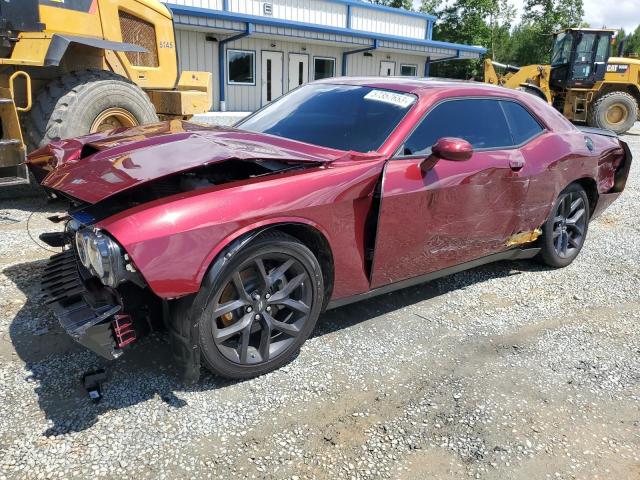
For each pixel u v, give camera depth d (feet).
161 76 24.72
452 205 11.41
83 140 11.43
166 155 9.09
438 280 14.56
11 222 16.88
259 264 8.79
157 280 7.62
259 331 9.48
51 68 19.92
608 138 16.60
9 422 7.92
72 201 10.01
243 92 68.08
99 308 8.14
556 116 14.93
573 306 13.38
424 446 8.09
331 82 13.56
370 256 10.43
